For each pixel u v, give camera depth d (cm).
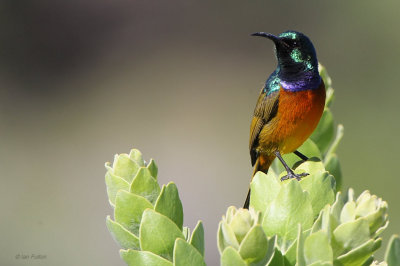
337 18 1872
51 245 1385
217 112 2030
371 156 1292
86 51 2230
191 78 2152
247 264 238
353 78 1673
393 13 1708
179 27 2289
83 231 1434
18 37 2225
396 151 1305
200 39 2270
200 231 279
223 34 2262
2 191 1614
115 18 2297
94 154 1852
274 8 2197
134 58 2214
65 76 2181
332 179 301
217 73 2170
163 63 2195
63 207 1539
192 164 1805
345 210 253
